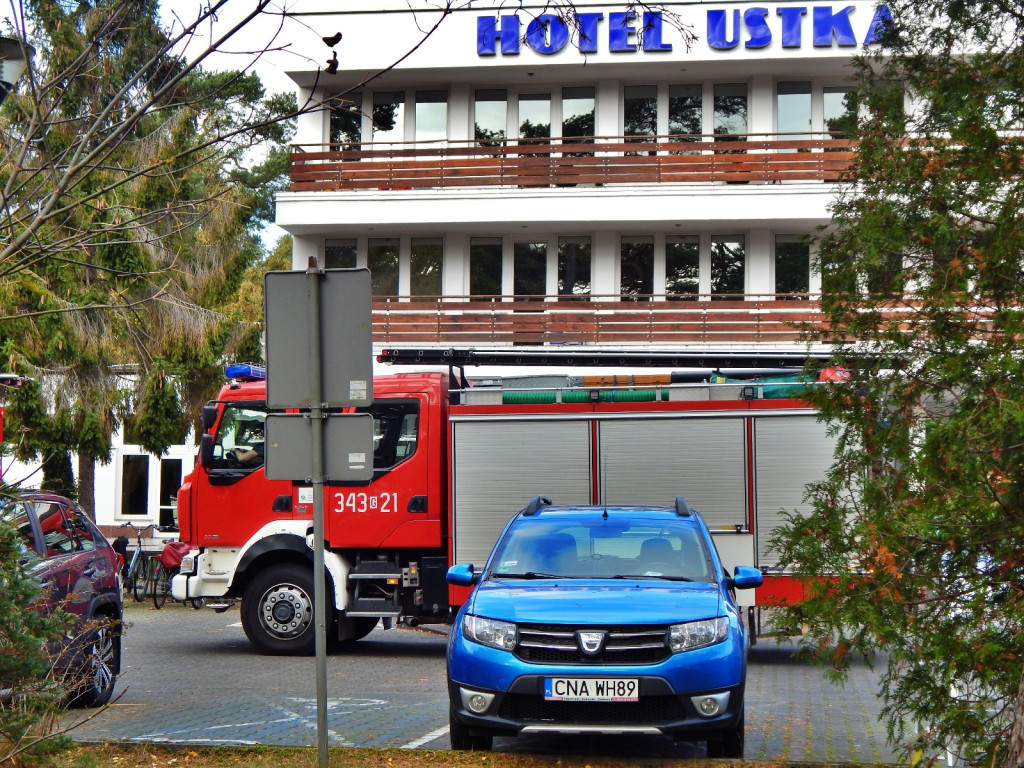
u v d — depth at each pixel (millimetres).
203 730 9570
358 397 7723
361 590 15367
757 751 8695
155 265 20172
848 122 7320
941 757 7098
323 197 29359
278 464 7723
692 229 29484
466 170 29250
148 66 6102
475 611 8227
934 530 6492
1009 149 6410
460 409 15320
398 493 15266
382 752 7914
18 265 6309
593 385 15500
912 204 6855
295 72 29516
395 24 29266
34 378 20641
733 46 28422
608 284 29750
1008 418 5871
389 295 30422
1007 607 6430
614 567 9094
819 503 7242
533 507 10109
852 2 28250
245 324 26172
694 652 7844
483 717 7891
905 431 6875
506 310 29562
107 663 10773
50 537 10367
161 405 23344
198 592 15617
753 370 15617
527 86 30344
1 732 6344
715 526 14812
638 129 30062
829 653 7051
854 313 7098
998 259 6242
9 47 6496
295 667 14180
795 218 28156
